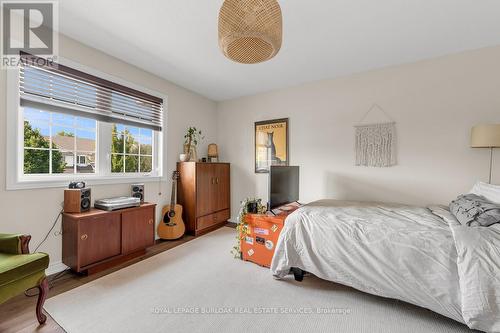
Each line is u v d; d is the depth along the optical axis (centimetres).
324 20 194
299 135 351
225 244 300
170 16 191
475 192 219
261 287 195
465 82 245
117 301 173
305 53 253
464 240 140
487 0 168
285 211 259
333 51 248
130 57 266
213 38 226
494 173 232
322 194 331
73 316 156
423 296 147
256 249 240
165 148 333
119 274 216
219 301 175
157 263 241
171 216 320
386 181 286
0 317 153
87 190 225
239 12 113
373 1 171
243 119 408
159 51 252
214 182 373
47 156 220
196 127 391
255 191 393
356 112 306
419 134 268
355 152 305
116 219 235
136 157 304
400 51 247
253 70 300
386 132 285
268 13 115
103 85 254
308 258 190
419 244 153
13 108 191
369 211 215
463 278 132
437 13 184
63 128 232
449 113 252
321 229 190
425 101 264
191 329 145
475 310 124
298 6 176
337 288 194
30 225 202
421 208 232
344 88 314
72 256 209
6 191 188
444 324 149
